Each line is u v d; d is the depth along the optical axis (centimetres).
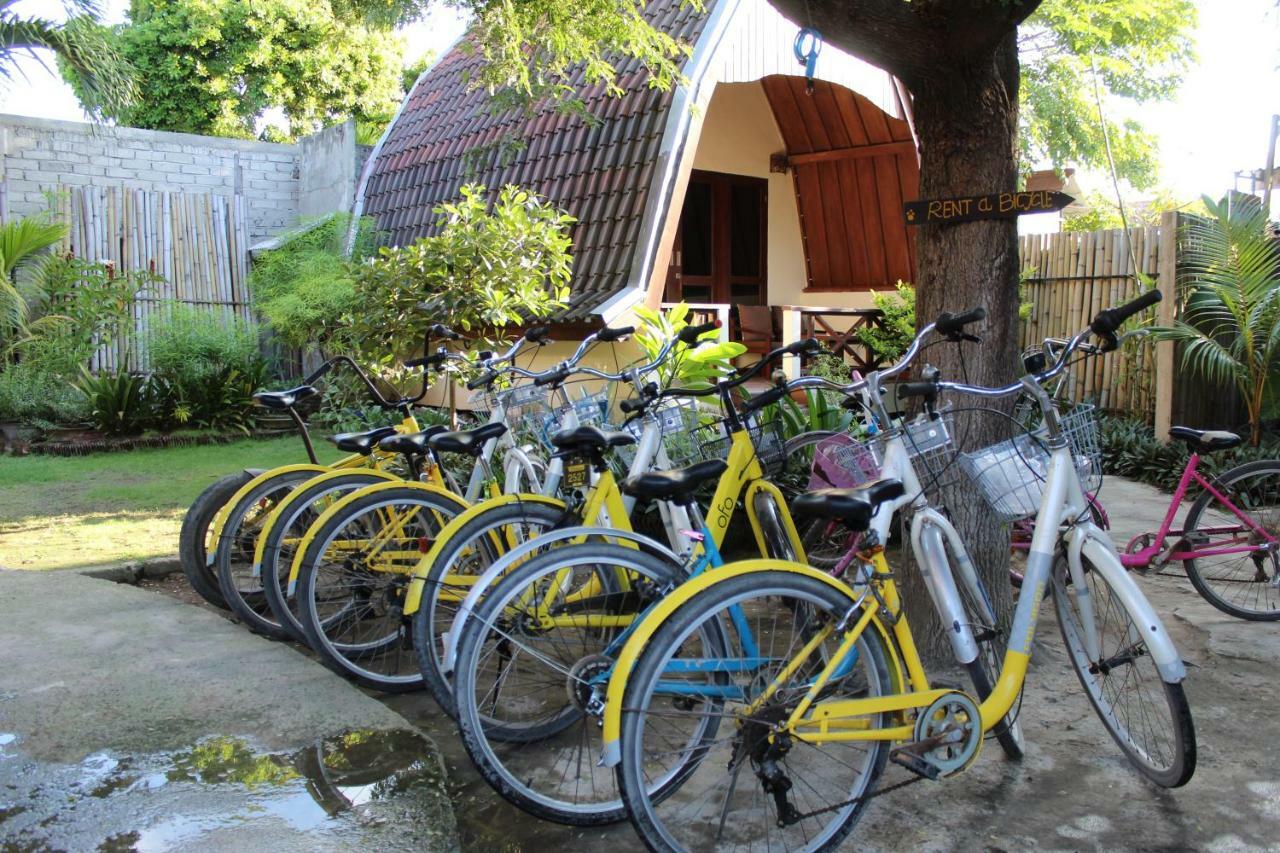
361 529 408
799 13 365
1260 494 488
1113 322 303
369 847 258
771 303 1234
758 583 254
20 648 393
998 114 378
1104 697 332
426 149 1157
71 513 677
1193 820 286
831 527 443
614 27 575
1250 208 796
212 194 1218
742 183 1188
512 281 676
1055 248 953
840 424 592
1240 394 908
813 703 262
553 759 328
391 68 1992
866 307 1214
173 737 318
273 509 468
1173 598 498
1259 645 428
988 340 388
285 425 1086
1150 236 873
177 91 1855
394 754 310
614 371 805
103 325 1055
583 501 360
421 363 481
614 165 871
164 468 861
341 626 414
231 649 395
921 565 306
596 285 822
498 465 573
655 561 299
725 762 324
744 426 357
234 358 1072
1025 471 317
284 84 1916
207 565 462
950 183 385
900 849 274
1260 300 786
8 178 1128
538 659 310
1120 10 1290
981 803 297
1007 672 291
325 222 1162
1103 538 307
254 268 1202
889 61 373
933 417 321
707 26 845
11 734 318
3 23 833
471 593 288
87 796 281
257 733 322
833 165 1178
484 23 576
